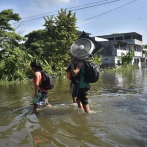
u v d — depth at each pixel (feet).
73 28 69.26
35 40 81.71
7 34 56.03
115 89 28.66
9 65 47.32
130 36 150.10
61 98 22.79
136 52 149.38
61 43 67.31
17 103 20.71
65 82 41.29
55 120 14.38
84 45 15.69
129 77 51.49
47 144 10.38
